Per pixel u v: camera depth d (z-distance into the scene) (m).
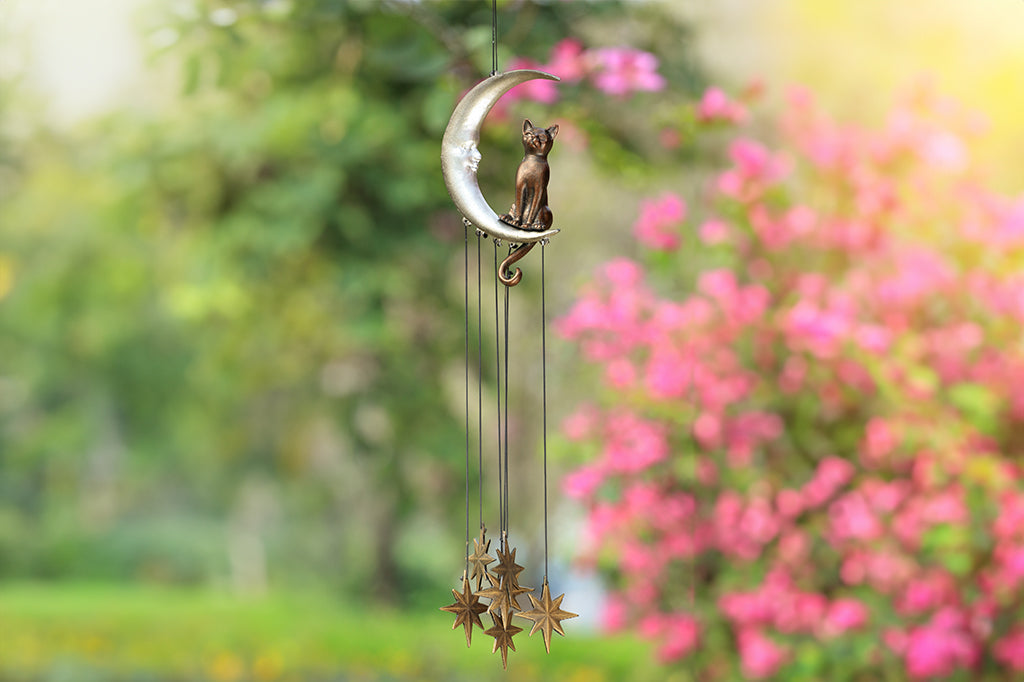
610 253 9.38
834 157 5.62
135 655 9.96
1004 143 7.31
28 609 13.30
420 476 10.38
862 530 5.27
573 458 6.09
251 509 19.48
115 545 19.31
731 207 5.61
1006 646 5.15
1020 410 5.34
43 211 15.23
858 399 5.55
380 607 13.03
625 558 5.82
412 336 8.33
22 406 19.23
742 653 5.73
